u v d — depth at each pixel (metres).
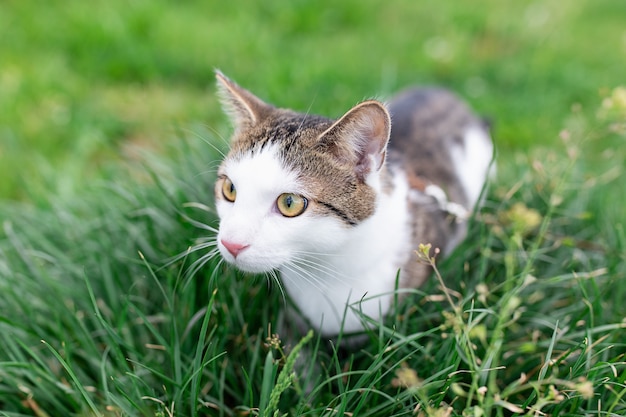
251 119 0.47
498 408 0.42
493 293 0.52
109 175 0.65
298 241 0.44
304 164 0.44
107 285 0.52
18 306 0.52
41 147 0.73
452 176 0.59
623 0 1.17
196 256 0.51
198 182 0.57
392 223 0.47
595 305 0.49
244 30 0.95
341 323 0.47
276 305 0.50
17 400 0.48
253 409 0.45
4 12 0.96
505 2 1.15
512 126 0.79
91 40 0.90
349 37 1.01
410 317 0.50
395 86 0.85
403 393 0.44
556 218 0.57
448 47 0.98
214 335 0.50
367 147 0.45
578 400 0.44
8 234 0.56
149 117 0.81
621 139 0.69
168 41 0.92
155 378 0.49
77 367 0.50
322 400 0.47
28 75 0.83
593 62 0.95
